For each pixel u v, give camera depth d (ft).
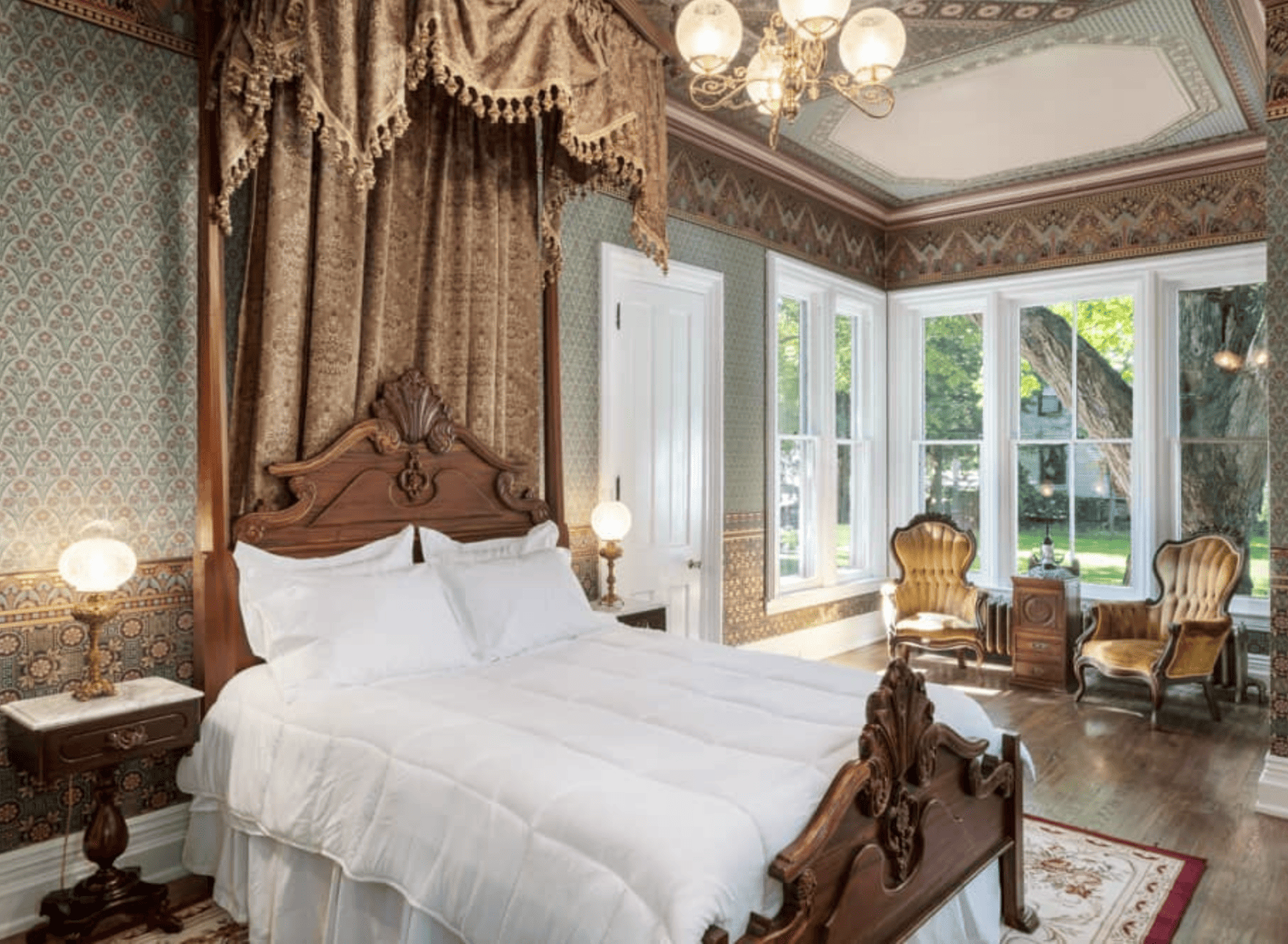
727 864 5.51
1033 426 20.65
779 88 9.47
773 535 18.72
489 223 12.44
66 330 9.09
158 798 9.81
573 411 14.55
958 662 20.18
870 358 22.25
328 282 10.58
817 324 20.51
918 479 22.27
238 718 8.79
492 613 10.64
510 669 9.87
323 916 7.68
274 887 8.05
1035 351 20.61
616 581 15.24
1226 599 16.34
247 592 9.43
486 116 12.36
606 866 5.58
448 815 6.58
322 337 10.54
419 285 11.78
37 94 8.87
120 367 9.48
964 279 21.25
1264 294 17.70
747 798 6.09
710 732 7.55
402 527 11.33
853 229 21.30
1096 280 19.49
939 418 22.03
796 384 20.31
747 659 10.32
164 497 9.84
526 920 5.79
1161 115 15.97
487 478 12.46
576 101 10.31
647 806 5.94
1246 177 17.63
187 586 10.00
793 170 18.76
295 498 10.31
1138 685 18.34
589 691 8.87
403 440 11.38
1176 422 18.80
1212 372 18.40
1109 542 19.58
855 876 6.46
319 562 10.19
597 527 13.88
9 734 8.46
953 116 16.05
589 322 14.83
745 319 18.08
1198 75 14.28
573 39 10.30
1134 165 18.58
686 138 16.51
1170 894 9.49
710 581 17.16
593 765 6.67
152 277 9.72
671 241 16.28
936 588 19.79
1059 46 13.23
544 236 12.98
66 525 9.09
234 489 10.19
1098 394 19.75
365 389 11.10
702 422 17.13
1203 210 18.13
